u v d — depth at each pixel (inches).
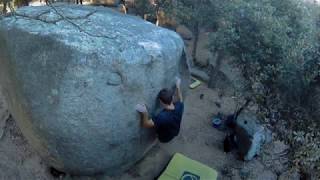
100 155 146.5
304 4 209.9
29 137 152.6
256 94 155.2
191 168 164.6
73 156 144.4
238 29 180.5
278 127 151.3
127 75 140.3
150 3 237.3
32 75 136.3
